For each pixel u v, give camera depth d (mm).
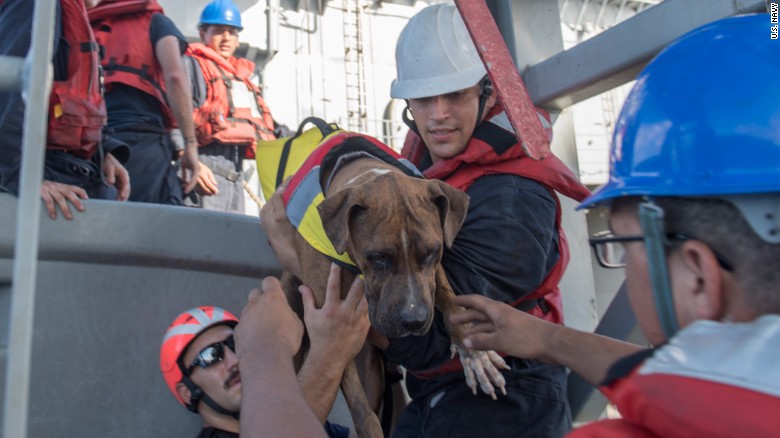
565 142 3609
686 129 971
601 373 1691
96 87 3170
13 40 2801
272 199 2568
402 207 2148
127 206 2871
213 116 4965
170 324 2900
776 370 777
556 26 3586
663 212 968
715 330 857
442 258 2350
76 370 2734
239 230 3064
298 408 1320
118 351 2809
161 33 4168
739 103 945
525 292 2338
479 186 2459
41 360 2684
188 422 2900
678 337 882
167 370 2564
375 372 2670
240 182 5234
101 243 2793
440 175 2594
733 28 1019
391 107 7266
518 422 2359
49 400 2678
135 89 4180
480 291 2275
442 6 2678
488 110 2578
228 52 5430
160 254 2885
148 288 2887
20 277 832
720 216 916
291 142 2801
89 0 4230
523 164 2475
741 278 900
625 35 2973
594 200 1104
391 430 2939
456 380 2412
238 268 3039
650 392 835
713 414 771
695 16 2707
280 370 1450
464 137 2549
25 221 841
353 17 7227
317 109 6961
